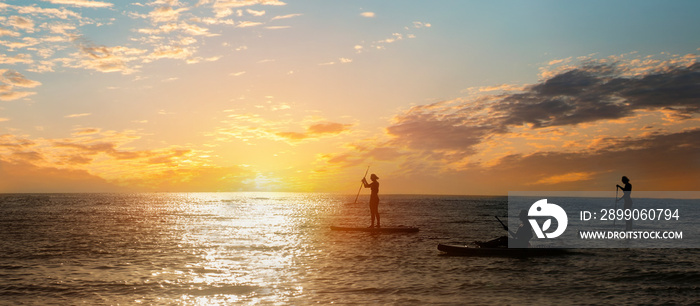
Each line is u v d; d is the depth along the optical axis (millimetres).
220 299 11062
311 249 19656
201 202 113562
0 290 11969
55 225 33656
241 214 52250
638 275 13977
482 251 18078
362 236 25422
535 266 15516
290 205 92312
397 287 12258
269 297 11242
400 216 49031
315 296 11305
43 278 13461
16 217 43719
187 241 22859
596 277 13672
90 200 120875
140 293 11664
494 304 10594
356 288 12141
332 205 94000
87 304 10664
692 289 12195
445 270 14695
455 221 40594
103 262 16250
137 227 32000
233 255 17906
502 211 63781
